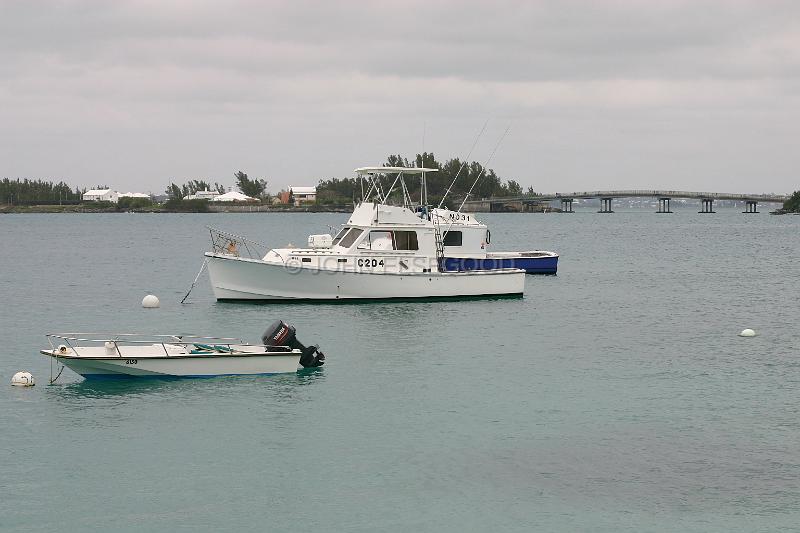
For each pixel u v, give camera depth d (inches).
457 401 1300.4
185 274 3260.3
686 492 975.6
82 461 1049.5
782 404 1293.1
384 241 2204.7
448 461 1060.5
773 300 2496.3
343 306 2155.5
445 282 2257.6
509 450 1095.6
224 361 1401.3
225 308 2143.2
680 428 1180.5
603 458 1070.4
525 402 1298.0
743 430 1173.1
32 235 6712.6
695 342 1777.8
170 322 1961.1
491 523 904.9
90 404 1264.8
